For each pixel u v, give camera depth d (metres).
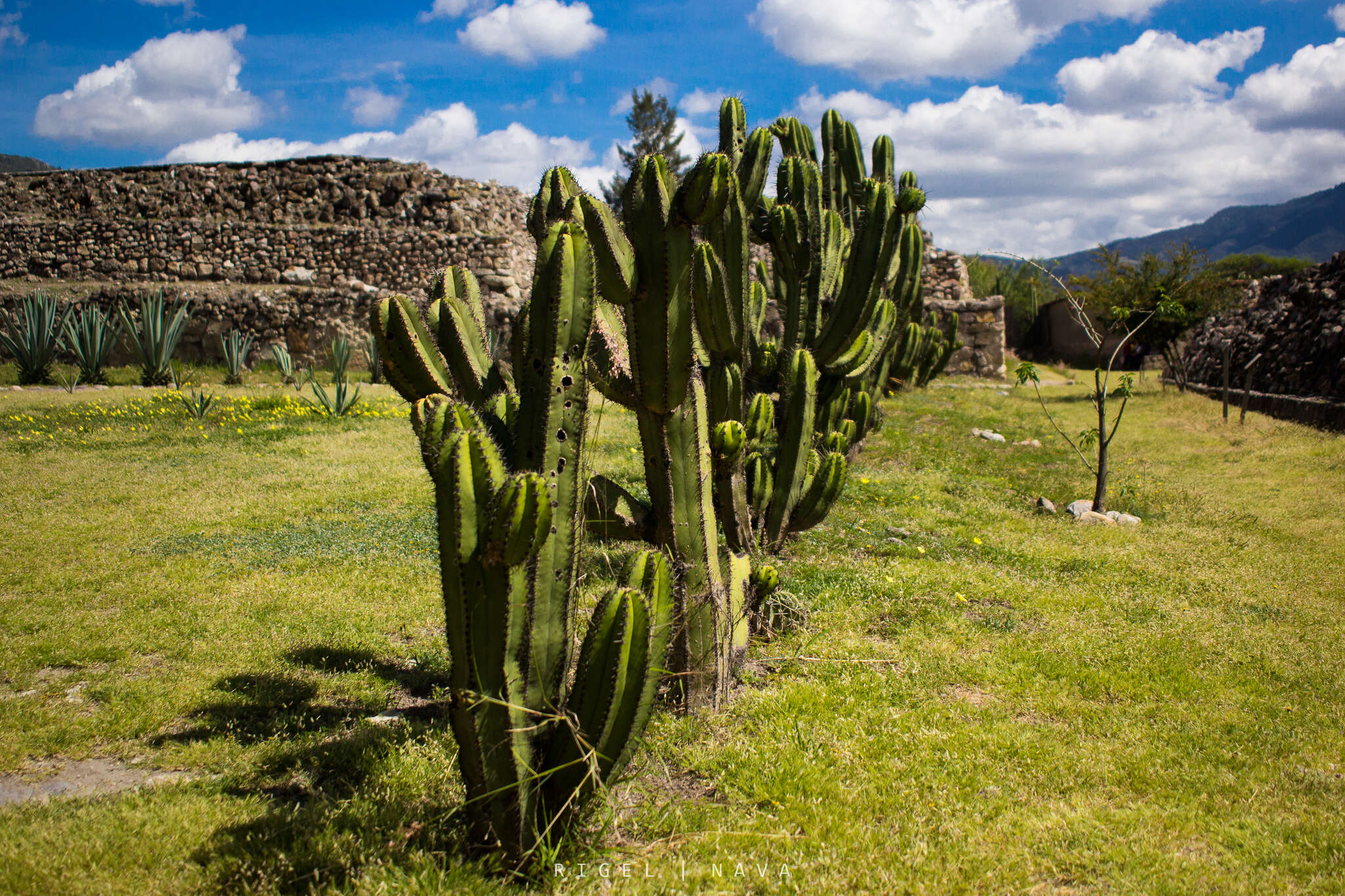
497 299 19.44
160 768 3.38
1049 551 6.61
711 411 5.31
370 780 3.23
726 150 6.58
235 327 19.80
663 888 2.62
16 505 7.47
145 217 21.44
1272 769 3.39
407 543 6.51
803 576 5.92
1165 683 4.20
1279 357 14.98
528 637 2.62
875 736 3.64
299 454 10.14
